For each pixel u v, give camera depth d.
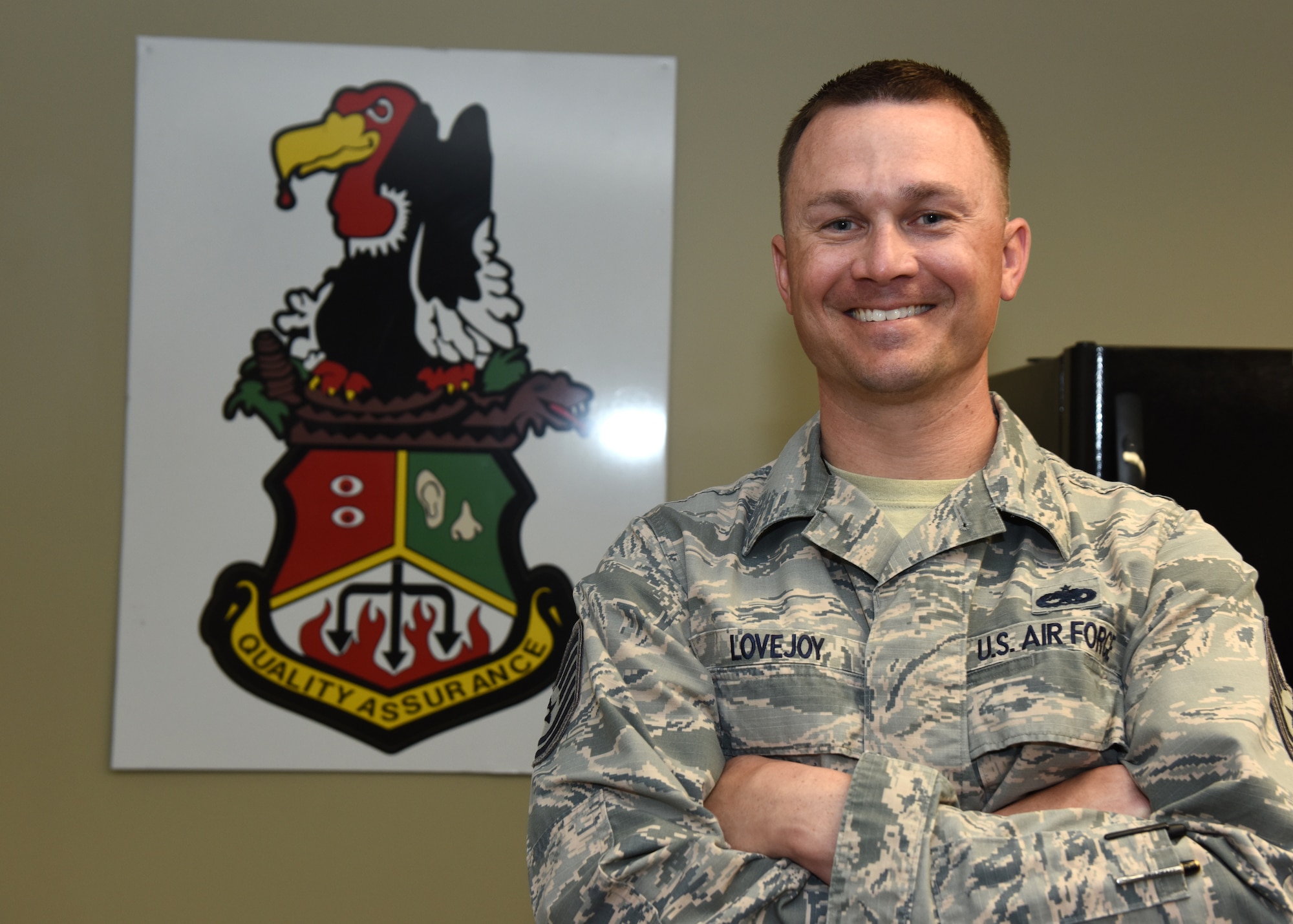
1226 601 0.80
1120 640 0.81
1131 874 0.67
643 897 0.73
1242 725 0.72
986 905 0.67
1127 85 2.02
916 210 0.85
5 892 1.89
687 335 1.98
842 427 0.93
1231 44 2.02
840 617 0.85
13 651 1.91
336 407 1.95
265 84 1.96
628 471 1.96
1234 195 2.01
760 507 0.93
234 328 1.95
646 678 0.84
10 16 1.96
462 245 1.97
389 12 1.98
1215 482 1.36
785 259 1.00
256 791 1.91
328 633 1.93
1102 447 1.36
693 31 2.00
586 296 1.97
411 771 1.92
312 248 1.96
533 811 0.81
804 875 0.73
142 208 1.94
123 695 1.90
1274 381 1.37
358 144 1.97
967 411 0.92
